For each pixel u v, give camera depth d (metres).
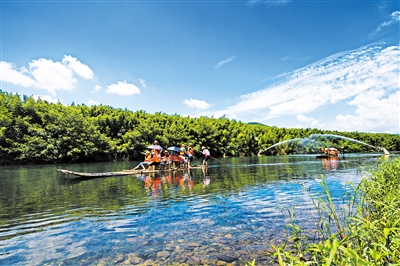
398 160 8.35
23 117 48.38
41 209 8.59
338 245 2.63
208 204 8.64
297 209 7.51
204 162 25.98
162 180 15.88
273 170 20.41
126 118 63.25
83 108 63.88
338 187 10.85
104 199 10.05
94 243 5.40
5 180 17.61
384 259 3.16
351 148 79.06
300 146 86.06
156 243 5.30
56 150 45.12
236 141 78.94
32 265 4.45
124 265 4.37
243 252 4.75
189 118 84.56
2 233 6.20
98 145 51.31
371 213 5.14
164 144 62.28
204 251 4.84
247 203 8.60
